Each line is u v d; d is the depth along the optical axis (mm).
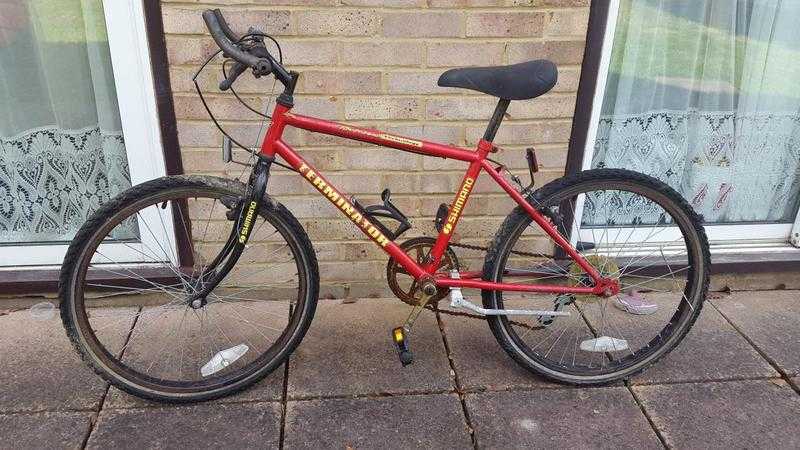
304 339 2535
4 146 2508
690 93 2717
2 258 2646
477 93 2434
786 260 2867
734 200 2963
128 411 2182
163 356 2430
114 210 1997
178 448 2047
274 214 2098
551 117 2510
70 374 2322
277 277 2734
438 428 2146
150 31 2236
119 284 2623
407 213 2646
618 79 2648
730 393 2312
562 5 2324
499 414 2211
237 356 2344
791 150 2869
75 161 2566
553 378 2338
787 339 2586
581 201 2758
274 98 2383
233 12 2236
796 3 2584
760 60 2680
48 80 2418
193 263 2672
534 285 2273
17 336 2494
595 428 2164
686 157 2854
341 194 2123
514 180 2170
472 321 2668
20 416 2139
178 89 2342
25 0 2287
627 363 2367
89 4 2281
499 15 2318
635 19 2537
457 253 2760
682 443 2105
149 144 2469
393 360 2438
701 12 2555
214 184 2023
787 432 2152
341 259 2727
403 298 2326
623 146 2791
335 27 2287
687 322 2354
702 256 2270
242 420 2162
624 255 2859
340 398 2258
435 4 2283
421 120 2473
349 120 2453
